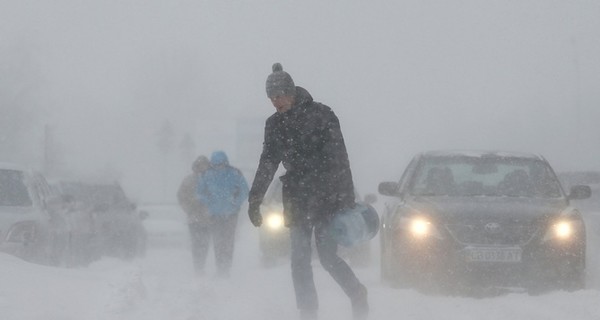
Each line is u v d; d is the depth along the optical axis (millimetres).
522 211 23578
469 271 23109
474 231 23234
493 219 23250
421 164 27281
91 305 16547
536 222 23266
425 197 25625
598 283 29203
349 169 16438
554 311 18969
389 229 25625
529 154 27656
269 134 16641
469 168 26969
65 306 16094
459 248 23203
